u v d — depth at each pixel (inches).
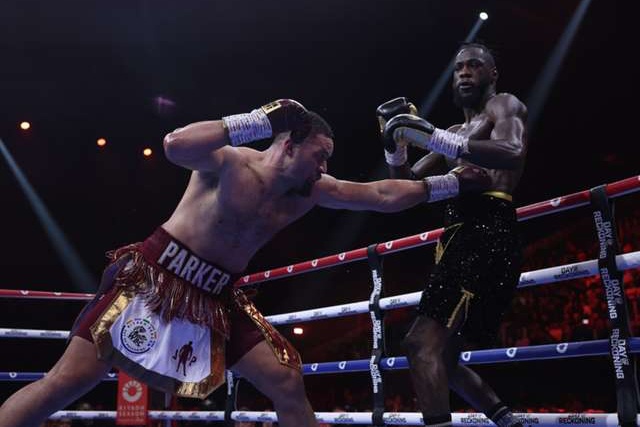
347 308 142.2
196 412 175.0
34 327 487.5
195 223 97.3
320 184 104.1
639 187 97.7
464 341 105.6
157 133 516.1
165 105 501.0
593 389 304.8
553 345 106.5
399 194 105.7
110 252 98.8
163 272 95.9
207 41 452.4
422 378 95.7
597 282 374.9
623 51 423.5
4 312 479.8
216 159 93.7
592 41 428.5
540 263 432.1
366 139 516.1
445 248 105.3
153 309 94.0
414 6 416.5
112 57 465.4
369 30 439.8
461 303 99.4
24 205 504.1
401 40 448.1
